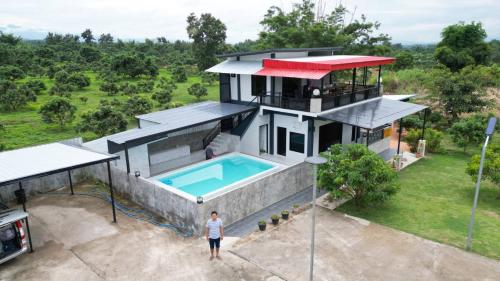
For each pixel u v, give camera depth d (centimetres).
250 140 2259
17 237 1200
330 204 1627
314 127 2030
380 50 4588
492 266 1143
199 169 2044
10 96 3716
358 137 2416
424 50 12338
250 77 2203
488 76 3041
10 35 9812
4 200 1670
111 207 1623
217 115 2045
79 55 8462
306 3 4806
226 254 1238
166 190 1459
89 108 3872
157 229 1422
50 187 1811
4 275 1133
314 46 4275
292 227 1418
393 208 1579
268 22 4716
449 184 1855
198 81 6706
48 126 3153
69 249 1281
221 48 8400
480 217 1487
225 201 1416
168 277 1118
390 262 1173
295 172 1733
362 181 1433
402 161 2219
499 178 1577
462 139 2372
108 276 1124
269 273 1127
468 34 5281
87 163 1323
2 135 2833
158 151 2070
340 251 1241
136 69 6381
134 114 3338
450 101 2945
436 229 1386
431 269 1132
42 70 6625
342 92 2286
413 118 2889
